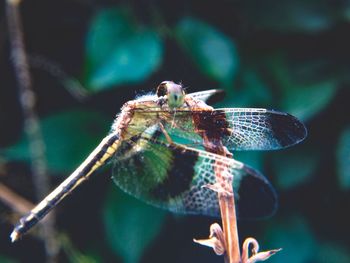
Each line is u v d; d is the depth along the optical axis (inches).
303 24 14.0
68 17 14.3
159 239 14.3
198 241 10.0
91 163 11.5
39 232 14.1
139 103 11.3
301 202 14.5
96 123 13.8
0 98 14.5
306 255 14.2
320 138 14.3
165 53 13.7
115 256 14.2
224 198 10.2
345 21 14.1
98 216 14.3
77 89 14.0
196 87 13.8
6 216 14.2
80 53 14.3
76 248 14.2
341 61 14.2
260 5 14.1
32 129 13.3
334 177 14.4
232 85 13.7
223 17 14.1
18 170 14.3
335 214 14.5
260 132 11.0
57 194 11.5
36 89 14.4
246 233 14.4
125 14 13.5
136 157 11.5
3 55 14.4
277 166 14.1
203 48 13.6
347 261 14.3
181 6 13.9
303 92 13.9
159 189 11.5
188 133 11.2
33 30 14.4
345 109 14.3
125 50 13.3
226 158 10.9
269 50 14.1
